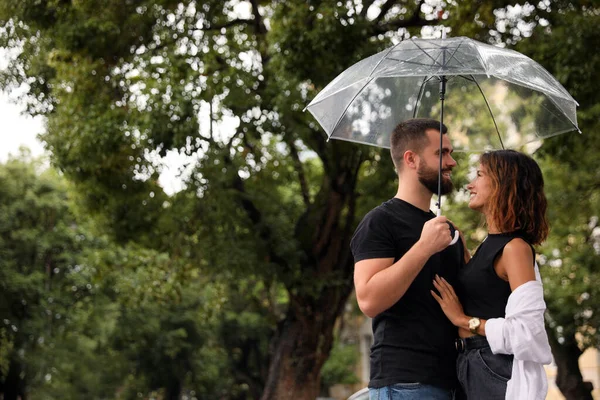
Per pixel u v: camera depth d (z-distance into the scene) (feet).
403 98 19.53
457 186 52.95
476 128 20.08
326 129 19.15
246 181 64.18
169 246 58.08
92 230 62.54
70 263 105.81
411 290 15.31
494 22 48.83
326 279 58.75
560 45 45.42
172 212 57.21
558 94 16.71
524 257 14.85
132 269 62.64
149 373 121.70
